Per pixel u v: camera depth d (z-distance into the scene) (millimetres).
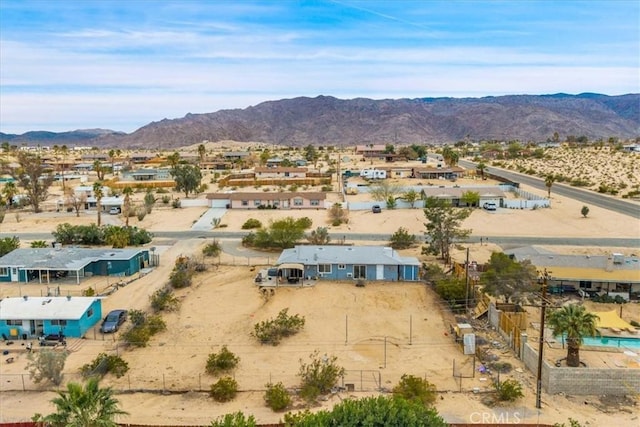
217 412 33250
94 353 41781
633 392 35188
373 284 57031
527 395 35156
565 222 90000
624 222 89062
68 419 25109
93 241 76375
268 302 52125
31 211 107062
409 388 34469
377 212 98938
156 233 84938
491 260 54531
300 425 25578
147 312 49875
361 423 25234
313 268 58688
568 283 54656
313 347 43000
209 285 57719
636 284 53906
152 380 37719
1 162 185250
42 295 54844
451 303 51094
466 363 40250
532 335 43562
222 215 99188
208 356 41406
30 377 37344
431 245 67938
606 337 41562
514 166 185875
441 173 152000
